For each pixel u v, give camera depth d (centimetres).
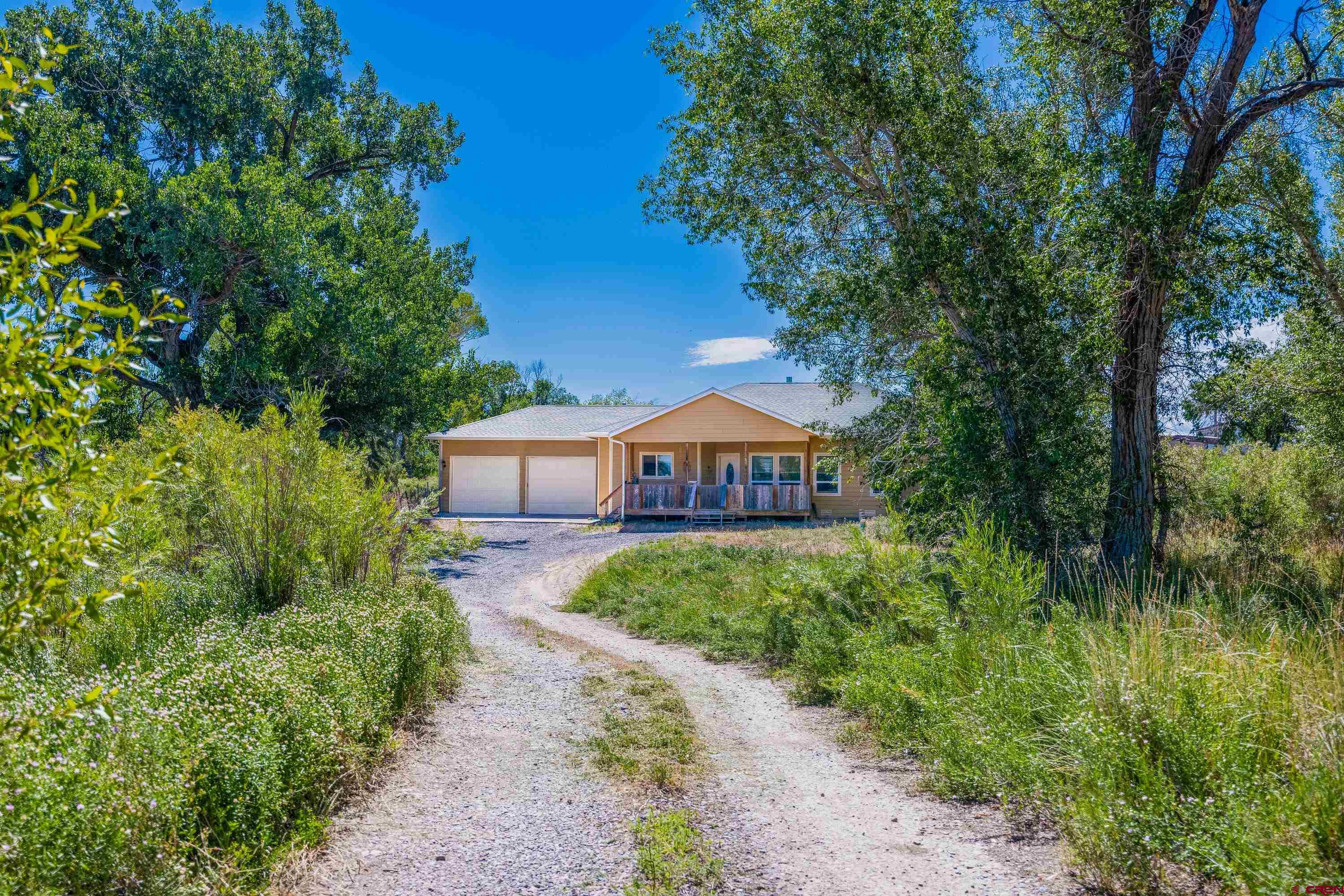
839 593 895
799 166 1351
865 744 622
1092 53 1190
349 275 2473
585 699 754
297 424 865
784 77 1299
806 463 2866
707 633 1085
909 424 1533
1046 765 459
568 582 1730
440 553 1316
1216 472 1516
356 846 409
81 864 291
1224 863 325
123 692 407
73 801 301
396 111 2975
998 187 1270
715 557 1648
